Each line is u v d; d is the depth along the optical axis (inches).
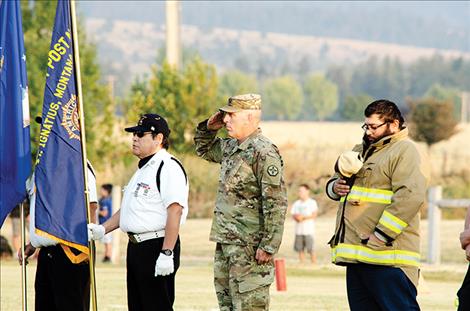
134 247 802.8
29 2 2608.3
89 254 823.1
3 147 815.1
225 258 793.6
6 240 2075.5
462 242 739.4
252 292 781.3
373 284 749.9
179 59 3110.2
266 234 778.2
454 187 3440.0
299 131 6254.9
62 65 823.1
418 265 748.6
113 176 2760.8
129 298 814.5
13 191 815.1
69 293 843.4
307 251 2220.7
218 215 791.7
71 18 821.9
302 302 1228.5
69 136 821.9
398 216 733.9
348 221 756.6
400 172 738.8
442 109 4266.7
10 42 818.2
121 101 3088.1
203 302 1205.7
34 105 2428.6
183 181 798.5
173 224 791.1
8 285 1412.4
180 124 2810.0
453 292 1409.9
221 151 829.8
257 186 783.1
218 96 2866.6
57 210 818.8
